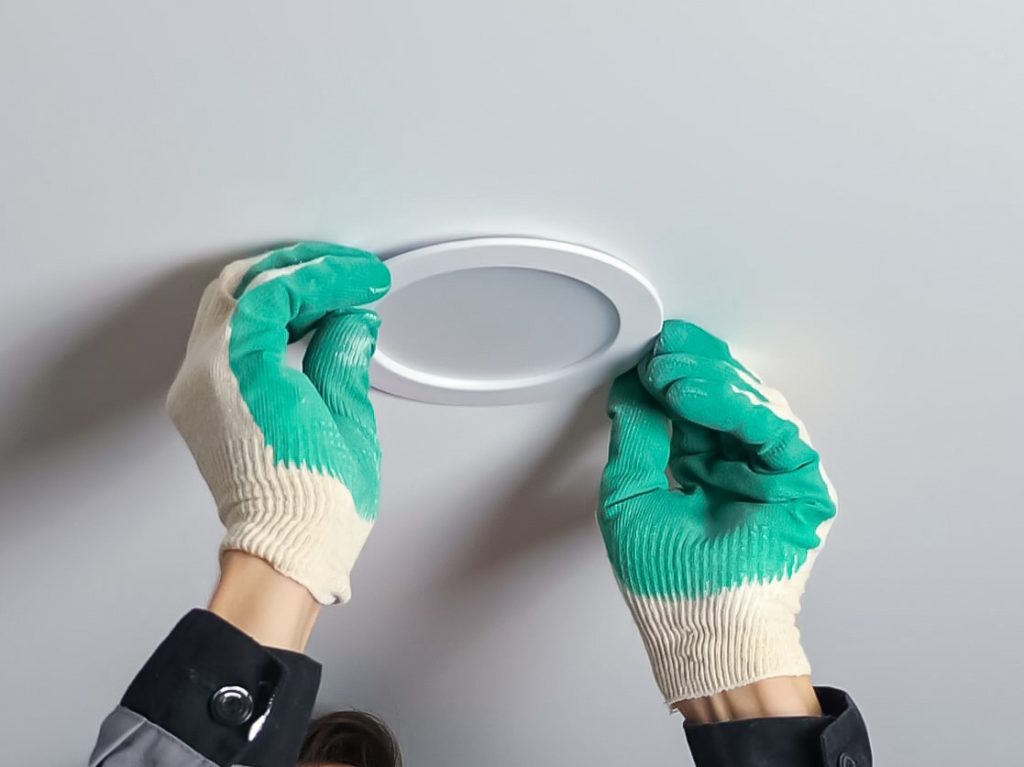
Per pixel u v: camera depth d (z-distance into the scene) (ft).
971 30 1.89
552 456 3.01
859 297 2.50
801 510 2.67
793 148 2.12
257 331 2.20
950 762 4.27
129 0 1.80
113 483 2.89
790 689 2.52
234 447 2.15
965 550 3.30
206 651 1.91
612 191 2.20
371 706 3.84
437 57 1.91
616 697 3.83
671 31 1.88
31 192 2.14
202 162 2.10
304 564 2.06
